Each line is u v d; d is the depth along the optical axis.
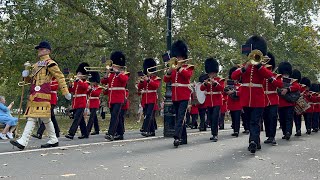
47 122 9.62
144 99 13.46
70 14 24.77
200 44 27.17
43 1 22.06
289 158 8.18
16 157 8.01
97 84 13.95
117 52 11.94
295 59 37.66
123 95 11.60
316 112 15.95
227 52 32.03
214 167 7.05
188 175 6.32
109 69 11.68
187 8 26.80
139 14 23.92
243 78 9.13
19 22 21.61
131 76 26.42
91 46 26.67
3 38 22.34
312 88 16.09
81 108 12.21
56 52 25.47
